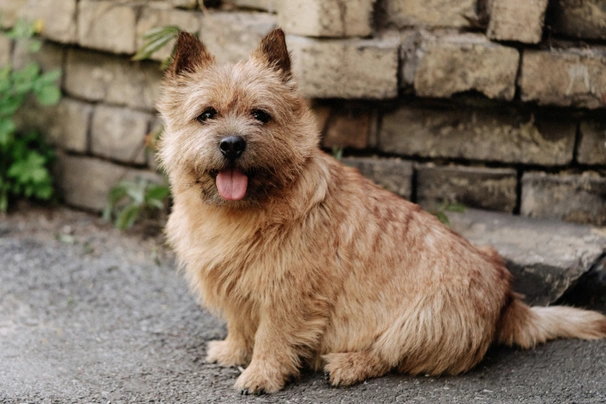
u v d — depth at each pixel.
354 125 1.86
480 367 1.61
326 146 1.87
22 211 2.08
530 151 1.83
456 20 1.81
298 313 1.56
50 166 2.10
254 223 1.54
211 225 1.56
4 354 1.62
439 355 1.57
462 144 1.84
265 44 1.58
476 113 1.83
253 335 1.62
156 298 1.80
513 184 1.84
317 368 1.61
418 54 1.80
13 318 1.72
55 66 2.08
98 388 1.55
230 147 1.50
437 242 1.59
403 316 1.57
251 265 1.55
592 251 1.74
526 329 1.64
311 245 1.55
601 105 1.78
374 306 1.58
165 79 1.59
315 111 1.85
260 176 1.54
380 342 1.58
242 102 1.53
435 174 1.85
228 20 1.89
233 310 1.60
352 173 1.62
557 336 1.66
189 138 1.54
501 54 1.78
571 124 1.82
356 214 1.58
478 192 1.85
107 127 2.04
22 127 2.11
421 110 1.84
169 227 1.62
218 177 1.53
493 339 1.63
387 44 1.80
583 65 1.77
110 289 1.82
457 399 1.54
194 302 1.79
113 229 2.02
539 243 1.76
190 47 1.57
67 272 1.86
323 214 1.56
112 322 1.72
